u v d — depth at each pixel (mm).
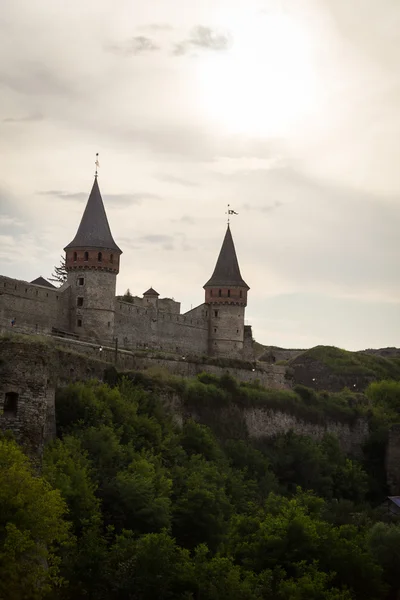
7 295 92938
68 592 44469
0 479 38562
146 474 56312
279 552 55312
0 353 46250
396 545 64125
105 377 70875
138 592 46969
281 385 110938
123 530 49719
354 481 88562
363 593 57312
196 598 48125
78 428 58719
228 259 132750
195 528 57062
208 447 73688
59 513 39656
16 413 45844
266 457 85062
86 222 106750
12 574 36375
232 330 129500
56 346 65688
